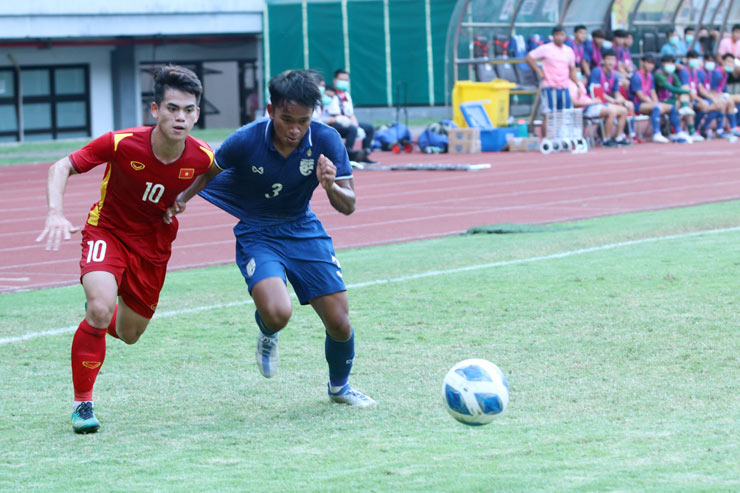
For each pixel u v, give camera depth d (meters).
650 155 44.41
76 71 68.50
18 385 12.41
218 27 67.56
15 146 63.12
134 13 64.12
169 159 10.61
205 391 11.92
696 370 11.82
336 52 68.69
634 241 21.67
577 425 9.87
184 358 13.56
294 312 16.16
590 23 56.12
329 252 11.18
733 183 33.28
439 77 66.75
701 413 10.10
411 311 15.72
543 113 48.34
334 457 9.10
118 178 10.73
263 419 10.66
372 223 27.39
